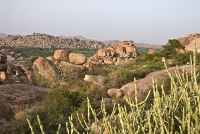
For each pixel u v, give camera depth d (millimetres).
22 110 12430
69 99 12102
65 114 10836
